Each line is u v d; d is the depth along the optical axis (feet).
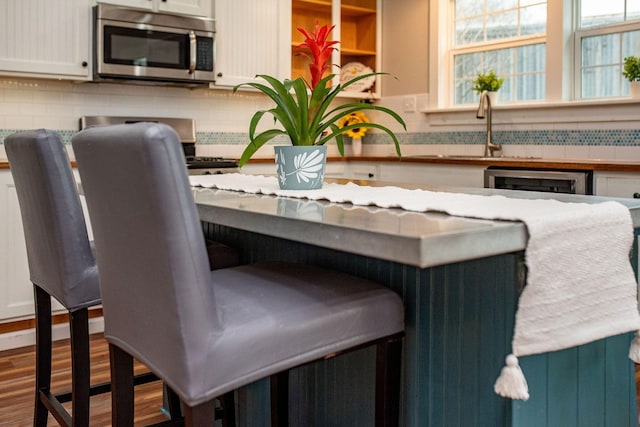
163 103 13.74
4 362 9.77
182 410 7.24
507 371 3.79
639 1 12.07
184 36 12.62
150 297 3.76
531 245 3.64
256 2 13.76
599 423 4.91
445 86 15.35
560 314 3.86
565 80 12.95
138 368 9.32
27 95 12.10
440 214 4.09
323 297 4.16
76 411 5.58
